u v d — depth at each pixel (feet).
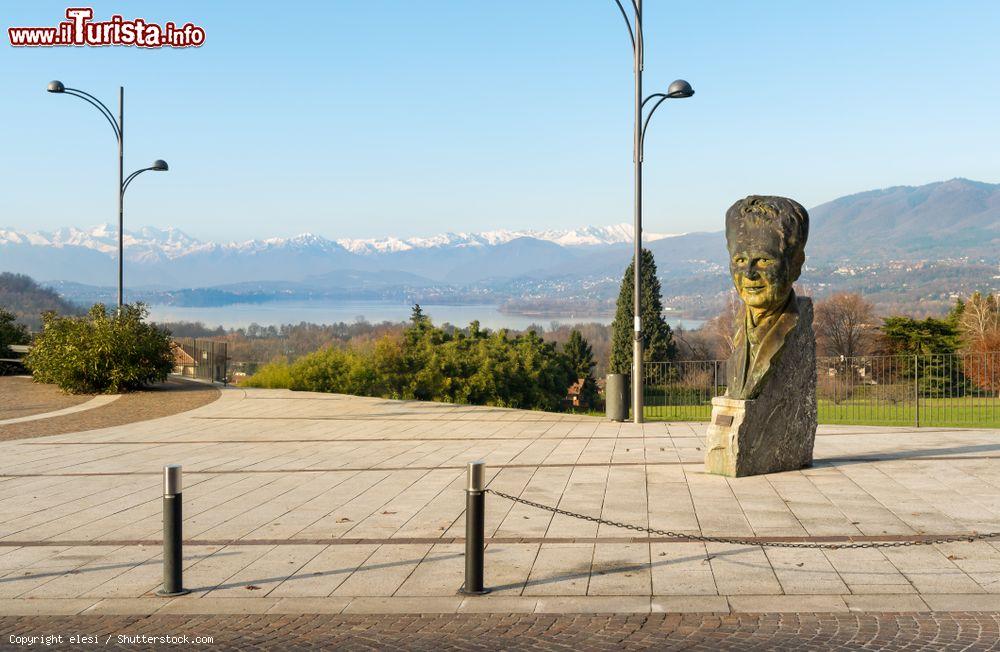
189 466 45.01
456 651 19.71
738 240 39.65
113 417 66.95
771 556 26.76
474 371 144.97
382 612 22.54
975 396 70.54
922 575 24.62
